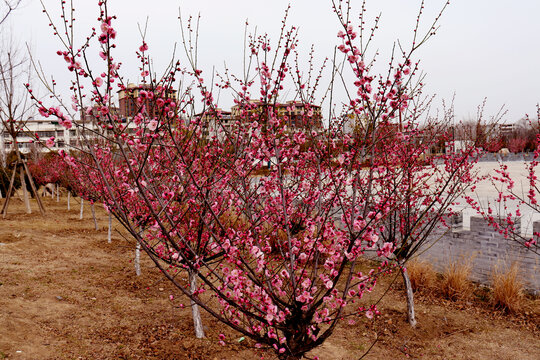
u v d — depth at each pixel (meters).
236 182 4.19
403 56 3.42
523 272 6.66
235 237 3.48
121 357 4.83
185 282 7.86
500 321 5.98
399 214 5.78
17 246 9.44
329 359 5.01
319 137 4.53
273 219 4.01
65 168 9.47
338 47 3.20
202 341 5.40
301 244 3.46
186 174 4.41
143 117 2.88
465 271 7.00
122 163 5.80
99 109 2.72
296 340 3.14
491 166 27.31
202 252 4.44
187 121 4.62
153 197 4.40
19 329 5.12
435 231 7.91
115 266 8.69
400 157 5.96
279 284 3.22
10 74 9.01
